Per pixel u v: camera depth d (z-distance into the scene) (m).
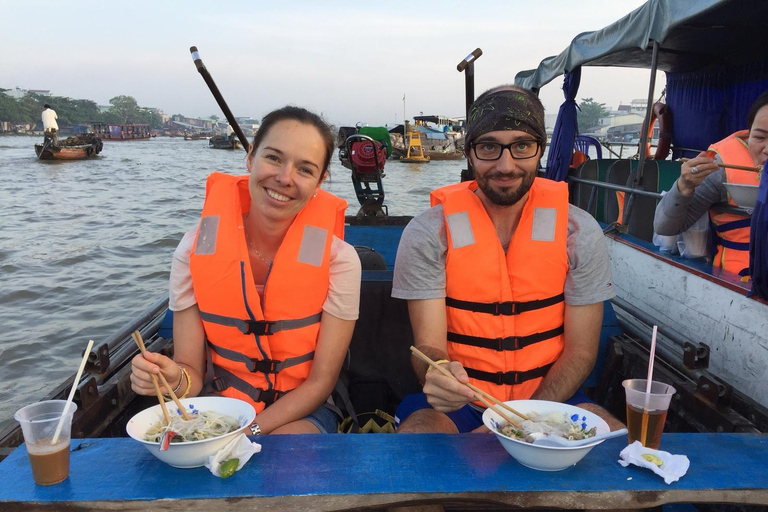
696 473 1.47
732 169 2.88
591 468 1.49
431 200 2.34
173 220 14.21
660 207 3.11
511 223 2.24
